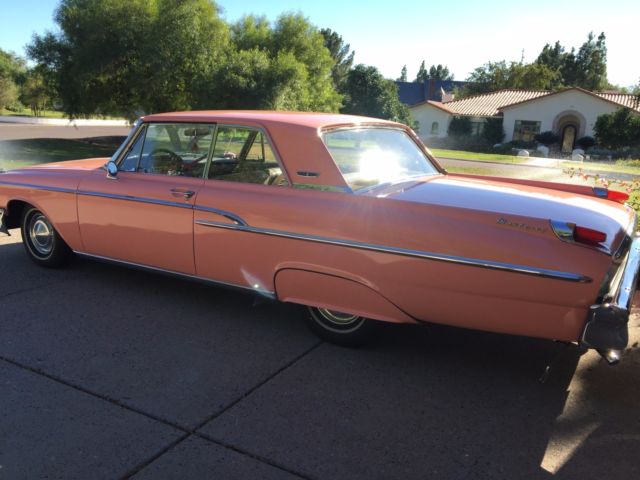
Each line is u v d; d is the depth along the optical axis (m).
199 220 3.88
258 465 2.53
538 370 3.50
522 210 3.11
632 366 3.59
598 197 3.92
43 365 3.39
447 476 2.48
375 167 3.81
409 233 3.12
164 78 19.69
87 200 4.52
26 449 2.60
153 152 4.29
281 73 20.88
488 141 41.72
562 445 2.73
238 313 4.27
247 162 3.78
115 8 18.92
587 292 2.77
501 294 2.96
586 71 83.31
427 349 3.75
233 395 3.11
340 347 3.74
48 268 5.18
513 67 62.38
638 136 36.41
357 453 2.63
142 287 4.77
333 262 3.36
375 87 43.72
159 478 2.42
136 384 3.20
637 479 2.49
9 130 31.25
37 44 20.17
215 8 20.86
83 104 21.42
